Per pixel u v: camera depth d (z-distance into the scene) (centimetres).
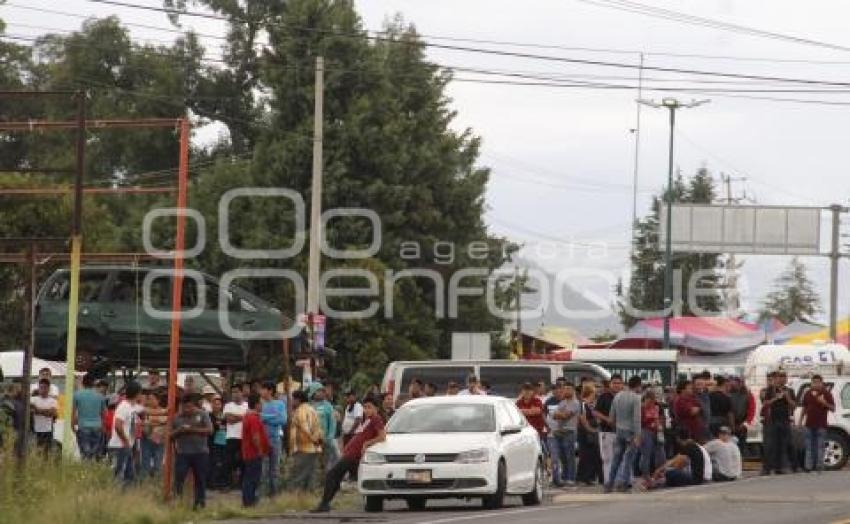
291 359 7050
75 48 16238
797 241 13350
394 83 13162
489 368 7700
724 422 7075
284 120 12800
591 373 7669
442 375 7725
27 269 5225
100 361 6569
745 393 7575
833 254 13275
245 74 16638
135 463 5953
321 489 6103
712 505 5059
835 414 7819
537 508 5225
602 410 6650
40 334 6519
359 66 12738
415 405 5550
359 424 6912
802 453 7531
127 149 16062
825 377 7900
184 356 6625
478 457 5222
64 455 5350
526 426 5697
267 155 12594
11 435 5309
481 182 13450
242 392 6431
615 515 4706
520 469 5472
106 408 6259
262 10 16638
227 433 6384
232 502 5553
